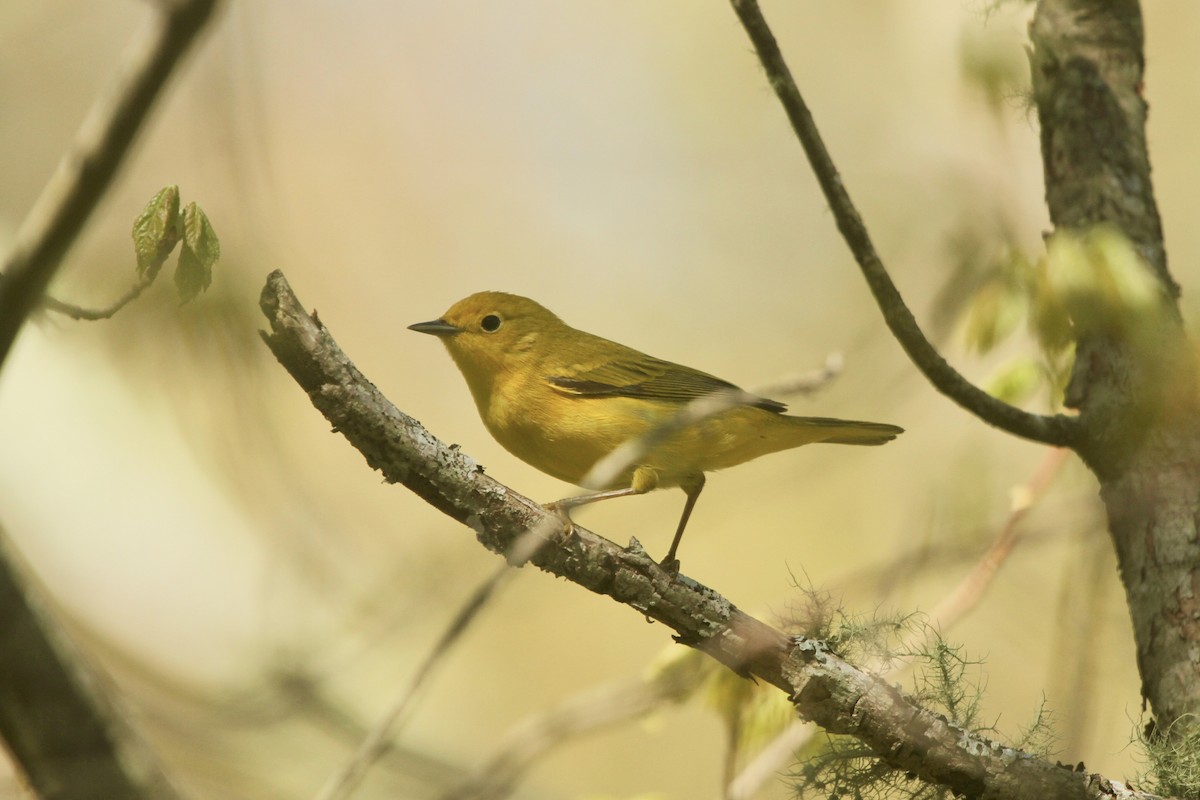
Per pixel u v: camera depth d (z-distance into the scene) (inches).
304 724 453.4
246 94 355.3
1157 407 258.5
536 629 729.0
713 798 627.2
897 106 734.5
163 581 555.2
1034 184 493.0
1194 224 718.5
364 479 650.2
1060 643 309.0
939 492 421.7
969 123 504.1
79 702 193.0
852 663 262.8
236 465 418.9
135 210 465.4
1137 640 255.6
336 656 362.6
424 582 372.2
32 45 721.6
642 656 730.8
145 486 566.9
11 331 167.5
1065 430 263.3
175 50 151.6
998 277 342.3
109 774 193.9
